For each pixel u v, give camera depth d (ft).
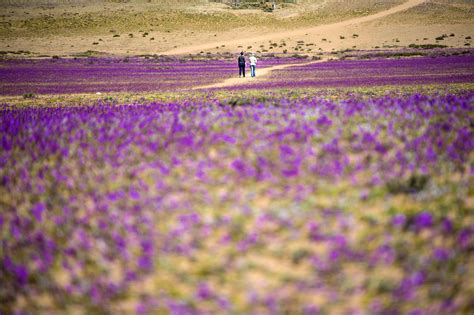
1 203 30.19
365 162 32.73
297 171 31.60
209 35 465.88
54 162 37.58
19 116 60.54
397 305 17.95
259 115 49.26
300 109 53.26
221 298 18.76
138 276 20.86
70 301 19.51
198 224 25.03
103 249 22.93
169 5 631.97
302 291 19.06
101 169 35.04
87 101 98.43
